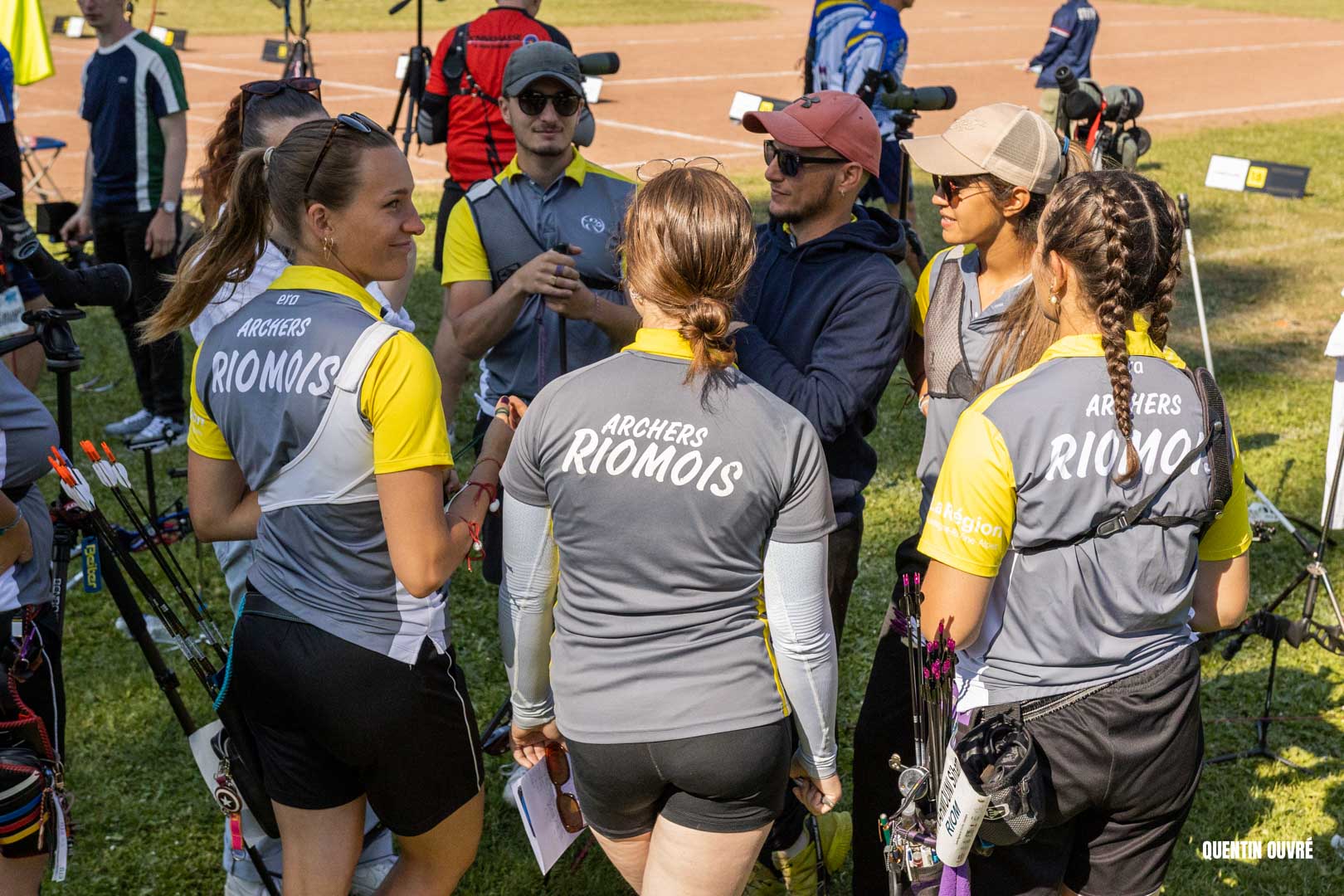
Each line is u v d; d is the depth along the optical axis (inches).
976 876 88.0
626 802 85.2
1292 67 779.4
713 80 704.4
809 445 80.7
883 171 306.8
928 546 83.4
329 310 86.5
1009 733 81.0
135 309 234.5
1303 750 147.9
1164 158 495.8
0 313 121.8
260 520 92.3
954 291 104.6
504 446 98.5
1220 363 284.7
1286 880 126.3
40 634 103.0
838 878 127.3
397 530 85.0
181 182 229.0
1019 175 96.7
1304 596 182.2
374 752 90.2
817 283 108.2
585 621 82.7
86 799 139.3
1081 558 80.5
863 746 107.6
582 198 133.1
